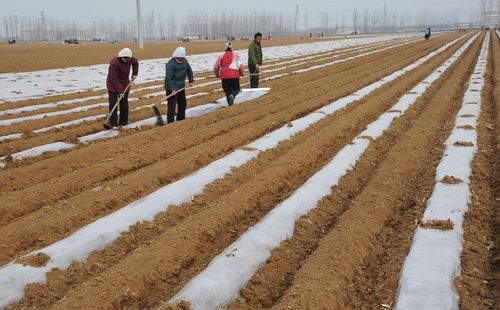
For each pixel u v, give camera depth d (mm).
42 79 21766
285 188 7621
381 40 64562
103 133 10781
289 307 4281
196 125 11508
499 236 5754
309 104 13586
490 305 4449
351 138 10523
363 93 15562
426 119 11609
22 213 6621
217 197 7250
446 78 19531
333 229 5941
